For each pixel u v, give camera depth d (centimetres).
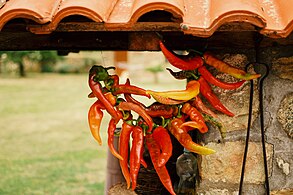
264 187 194
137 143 182
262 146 191
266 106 190
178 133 182
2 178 609
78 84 1703
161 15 160
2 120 1022
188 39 203
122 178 276
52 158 708
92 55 2095
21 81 1777
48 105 1232
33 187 571
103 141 814
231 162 192
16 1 158
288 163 193
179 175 214
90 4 151
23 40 233
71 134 879
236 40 186
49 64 2081
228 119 191
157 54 1881
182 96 177
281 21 158
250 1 156
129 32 200
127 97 185
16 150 758
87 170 646
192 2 165
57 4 157
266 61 188
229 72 181
